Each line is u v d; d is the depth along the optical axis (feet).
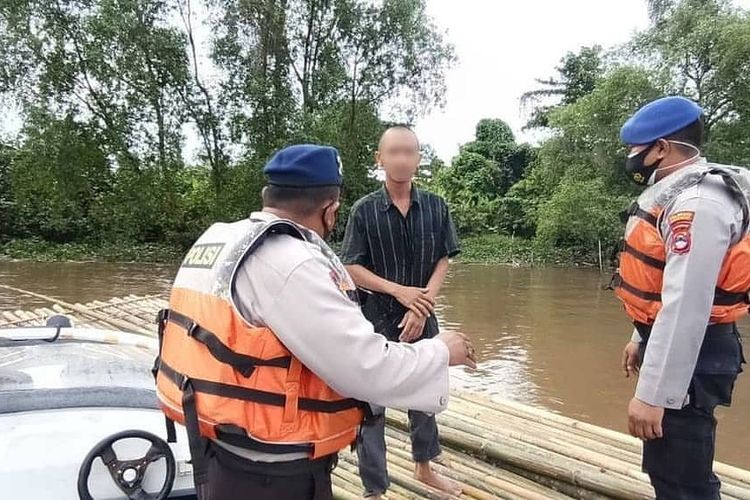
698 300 5.68
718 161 57.57
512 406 13.74
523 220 84.38
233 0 60.54
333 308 4.32
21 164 60.13
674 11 60.75
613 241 63.26
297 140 61.46
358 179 66.39
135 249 60.95
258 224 4.63
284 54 63.87
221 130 63.72
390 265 9.21
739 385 21.50
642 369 6.02
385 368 4.37
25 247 58.65
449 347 4.98
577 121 64.59
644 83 60.29
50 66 57.98
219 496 4.56
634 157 6.55
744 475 10.41
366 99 67.36
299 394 4.43
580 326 31.76
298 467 4.53
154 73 60.34
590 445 11.56
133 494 4.99
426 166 95.50
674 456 6.23
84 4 58.23
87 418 5.19
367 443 8.84
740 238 6.01
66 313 21.36
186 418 4.45
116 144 60.64
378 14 64.95
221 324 4.38
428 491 9.66
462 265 65.21
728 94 58.18
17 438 4.87
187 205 66.39
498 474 10.57
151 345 7.25
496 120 110.01
